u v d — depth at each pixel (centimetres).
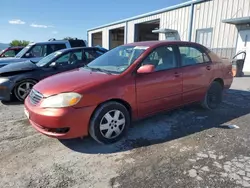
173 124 391
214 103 472
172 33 1447
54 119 274
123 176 243
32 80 554
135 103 331
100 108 299
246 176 239
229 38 1089
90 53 672
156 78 350
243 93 628
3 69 554
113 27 2148
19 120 425
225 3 1084
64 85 298
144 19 1700
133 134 351
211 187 222
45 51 864
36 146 315
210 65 444
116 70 341
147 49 361
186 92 401
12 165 267
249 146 307
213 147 305
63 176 245
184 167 257
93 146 314
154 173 247
